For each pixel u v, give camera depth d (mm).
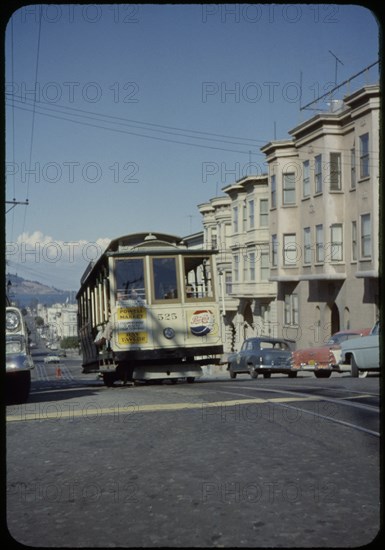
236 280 51750
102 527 5152
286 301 43469
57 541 4852
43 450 8117
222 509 5473
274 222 41500
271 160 41625
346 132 35469
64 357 115875
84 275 25266
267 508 5469
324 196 36094
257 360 27250
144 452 7719
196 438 8406
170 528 5062
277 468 6742
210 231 61375
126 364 20047
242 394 13469
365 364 20812
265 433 8594
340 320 36594
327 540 4707
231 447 7781
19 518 5477
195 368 20062
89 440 8625
